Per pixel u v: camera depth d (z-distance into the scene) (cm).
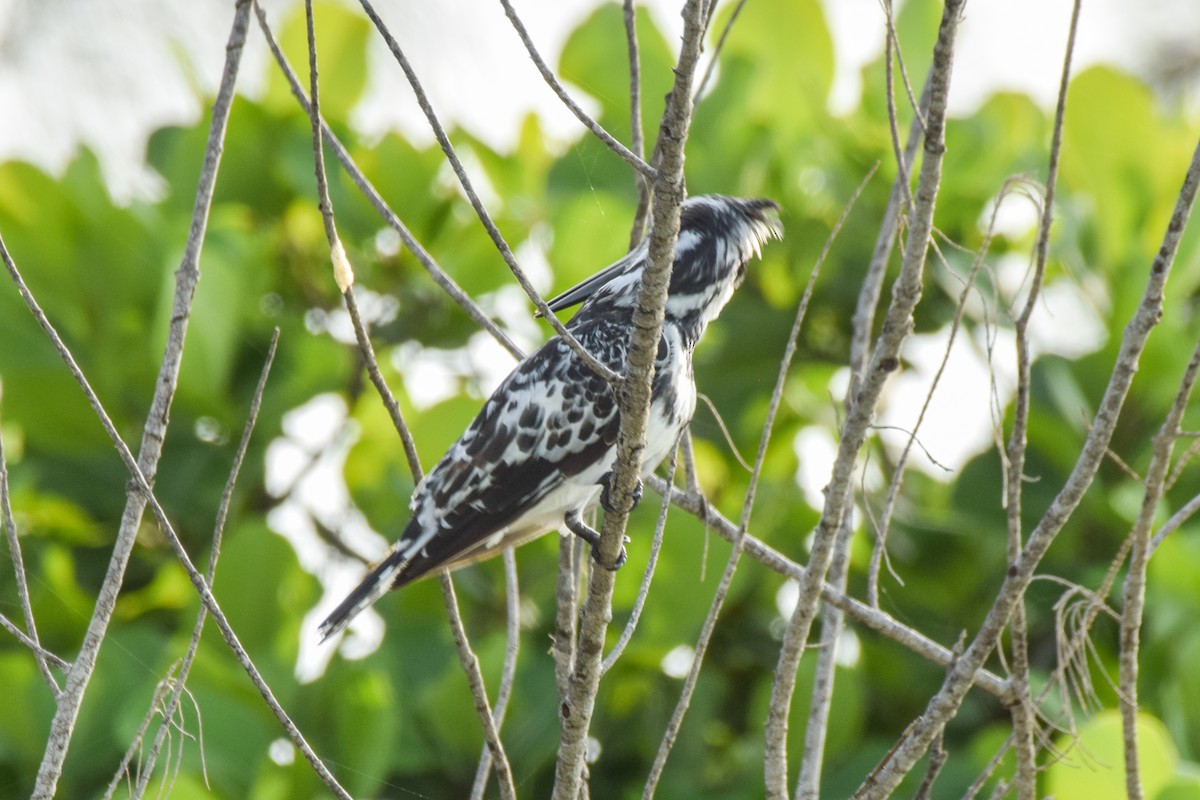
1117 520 1055
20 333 1087
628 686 1017
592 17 1125
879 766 563
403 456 1085
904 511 1099
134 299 1091
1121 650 578
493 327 540
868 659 1078
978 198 1138
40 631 1014
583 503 807
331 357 1102
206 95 1195
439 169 1169
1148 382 1077
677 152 475
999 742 938
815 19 1236
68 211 1080
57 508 1101
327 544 1112
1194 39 1410
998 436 584
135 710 888
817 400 1166
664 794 988
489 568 1041
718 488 1130
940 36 461
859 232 1157
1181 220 519
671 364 768
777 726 560
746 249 834
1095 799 753
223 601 955
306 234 1187
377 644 1028
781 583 1074
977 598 1092
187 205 1175
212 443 1102
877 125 1190
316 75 516
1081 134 1148
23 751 934
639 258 806
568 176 1115
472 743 961
